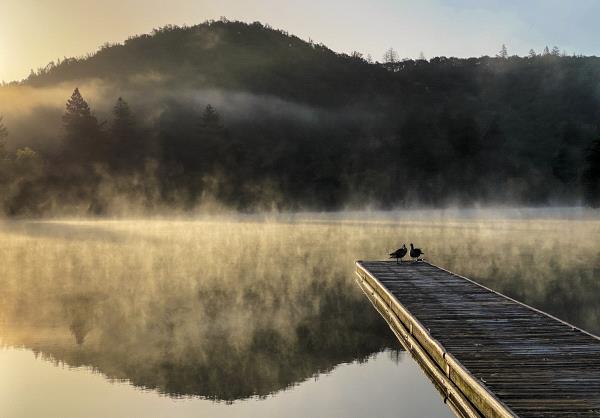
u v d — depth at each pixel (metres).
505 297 19.72
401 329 17.64
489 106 153.88
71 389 13.14
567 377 10.96
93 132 101.31
